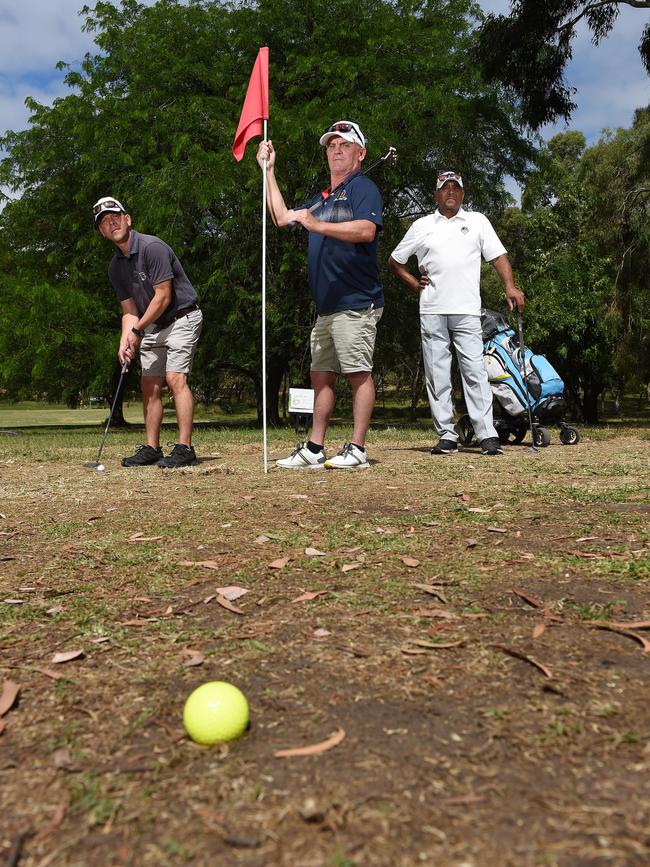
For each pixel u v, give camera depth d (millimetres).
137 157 18406
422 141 16250
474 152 17531
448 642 1844
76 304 18844
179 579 2559
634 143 22656
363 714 1468
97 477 5457
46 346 18875
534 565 2570
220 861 1027
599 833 1055
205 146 17906
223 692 1415
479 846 1035
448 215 6691
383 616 2068
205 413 44969
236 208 16844
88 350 19781
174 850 1055
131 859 1041
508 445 7758
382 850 1035
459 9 19156
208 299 17172
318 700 1543
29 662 1827
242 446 8414
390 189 17531
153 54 19016
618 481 4727
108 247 19359
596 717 1423
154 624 2086
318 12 18422
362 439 5738
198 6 19609
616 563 2559
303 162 15953
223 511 3824
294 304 16812
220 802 1172
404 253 6832
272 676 1682
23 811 1171
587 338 23172
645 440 8406
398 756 1294
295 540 3072
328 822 1104
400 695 1552
